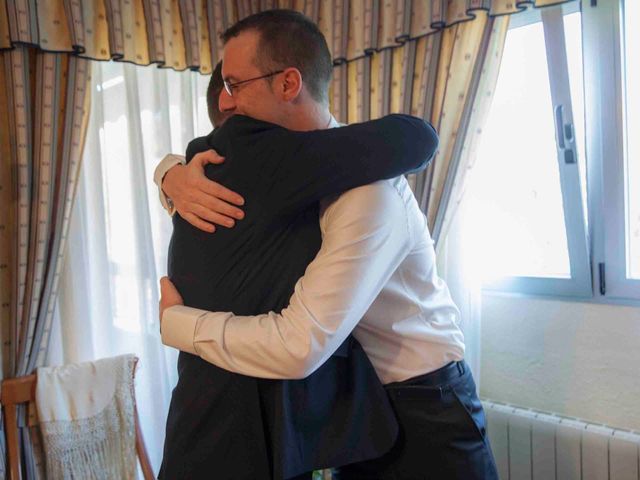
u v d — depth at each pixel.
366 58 2.03
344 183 0.78
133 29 1.94
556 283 1.83
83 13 1.80
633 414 1.69
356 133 0.80
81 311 1.93
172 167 1.00
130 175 2.06
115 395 1.85
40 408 1.72
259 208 0.81
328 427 0.87
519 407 1.88
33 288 1.74
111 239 2.04
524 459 1.80
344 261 0.77
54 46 1.76
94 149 1.96
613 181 1.69
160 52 1.98
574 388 1.82
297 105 0.89
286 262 0.82
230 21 2.20
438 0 1.78
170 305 0.86
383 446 0.90
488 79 1.78
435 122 1.85
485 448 1.03
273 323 0.76
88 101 1.86
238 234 0.82
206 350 0.79
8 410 1.71
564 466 1.71
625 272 1.70
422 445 0.99
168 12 2.03
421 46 1.89
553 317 1.85
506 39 1.93
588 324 1.78
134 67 2.01
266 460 0.81
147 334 2.07
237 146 0.84
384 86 1.97
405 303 0.97
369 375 0.92
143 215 2.05
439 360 1.01
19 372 1.75
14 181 1.74
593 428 1.67
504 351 1.98
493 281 1.99
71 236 1.91
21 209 1.73
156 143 2.11
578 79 1.78
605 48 1.68
